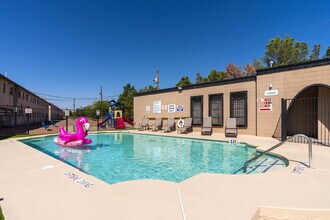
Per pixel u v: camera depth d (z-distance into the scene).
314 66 9.42
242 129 12.31
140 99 19.27
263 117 11.22
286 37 26.23
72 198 3.17
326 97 9.22
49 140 12.38
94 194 3.30
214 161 7.48
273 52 27.08
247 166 6.59
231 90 12.87
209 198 3.09
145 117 18.70
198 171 6.32
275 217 2.78
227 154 8.54
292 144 8.41
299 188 3.48
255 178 4.00
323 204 2.88
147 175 5.98
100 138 13.93
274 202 2.94
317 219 2.71
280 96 10.55
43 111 42.34
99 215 2.61
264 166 6.27
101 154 8.82
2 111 19.52
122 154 8.80
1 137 11.70
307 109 10.59
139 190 3.42
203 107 14.34
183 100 15.59
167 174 6.05
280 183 3.72
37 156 6.46
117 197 3.16
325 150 6.99
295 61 25.28
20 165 5.29
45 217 2.59
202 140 11.52
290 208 2.75
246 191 3.35
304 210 2.72
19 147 8.32
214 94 13.68
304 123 10.69
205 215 2.57
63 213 2.69
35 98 34.66
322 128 9.39
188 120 14.77
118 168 6.68
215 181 3.83
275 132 10.74
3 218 2.52
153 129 16.69
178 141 12.10
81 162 7.46
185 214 2.60
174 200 3.02
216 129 13.59
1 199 3.18
